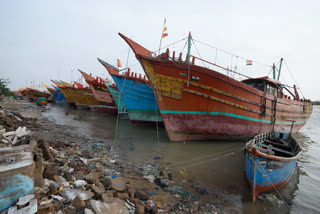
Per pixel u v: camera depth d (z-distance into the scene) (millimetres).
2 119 9422
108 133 13859
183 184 6367
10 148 3822
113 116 24719
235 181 6836
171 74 10742
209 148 10984
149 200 4910
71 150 7664
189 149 10594
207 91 10953
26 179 3088
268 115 13719
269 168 5801
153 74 10844
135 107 16484
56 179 4309
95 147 9508
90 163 6805
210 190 6109
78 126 15828
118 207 3707
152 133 14477
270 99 13586
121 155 8820
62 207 3365
